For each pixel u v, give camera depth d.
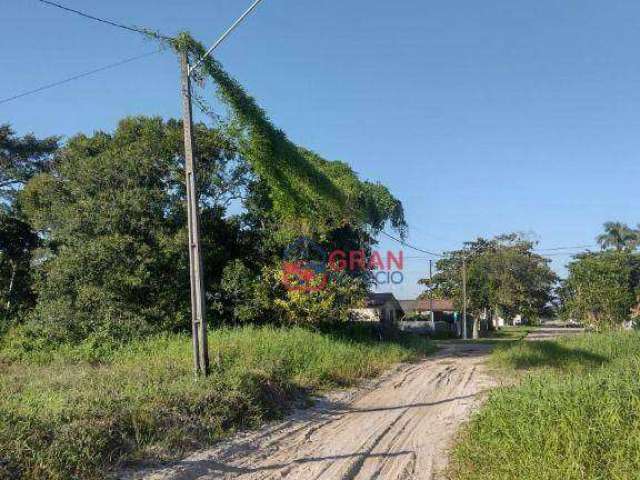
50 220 24.14
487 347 32.53
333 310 22.94
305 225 23.66
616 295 29.42
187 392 10.51
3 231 28.95
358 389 15.56
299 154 19.19
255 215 25.33
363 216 25.20
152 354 16.31
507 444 7.30
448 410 12.73
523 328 74.38
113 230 21.77
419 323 55.22
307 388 14.65
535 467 6.43
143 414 9.07
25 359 18.05
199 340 12.33
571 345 21.73
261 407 11.59
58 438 7.56
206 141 23.59
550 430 7.02
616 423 6.69
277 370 13.70
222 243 24.27
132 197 21.95
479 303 52.78
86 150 25.58
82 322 20.72
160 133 24.09
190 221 12.52
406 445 9.66
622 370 9.99
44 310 21.22
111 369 13.06
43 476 6.71
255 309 22.33
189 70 12.79
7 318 25.30
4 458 6.72
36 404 9.23
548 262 55.78
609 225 67.56
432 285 56.19
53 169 30.42
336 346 19.33
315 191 20.55
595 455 6.27
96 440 7.91
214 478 7.82
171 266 22.11
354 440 9.99
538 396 8.45
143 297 21.59
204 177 23.98
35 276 23.81
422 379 17.77
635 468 5.93
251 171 24.19
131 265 21.27
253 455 8.93
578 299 30.20
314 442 9.85
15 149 35.66
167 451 8.49
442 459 8.70
